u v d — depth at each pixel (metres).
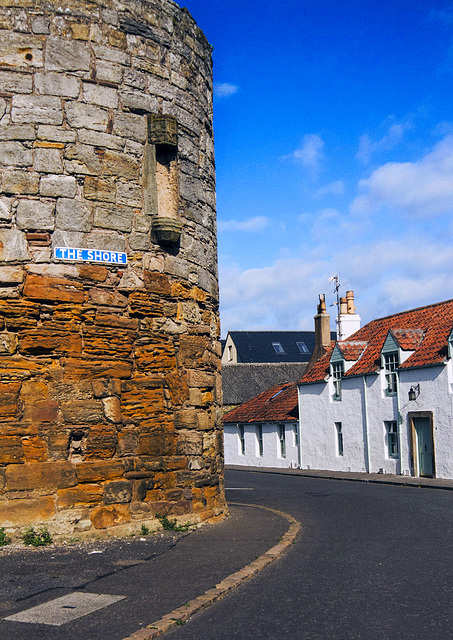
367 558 9.04
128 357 10.86
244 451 44.31
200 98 12.88
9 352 9.92
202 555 8.86
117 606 6.56
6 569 8.10
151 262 11.24
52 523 9.75
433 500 17.39
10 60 10.43
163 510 10.84
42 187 10.38
